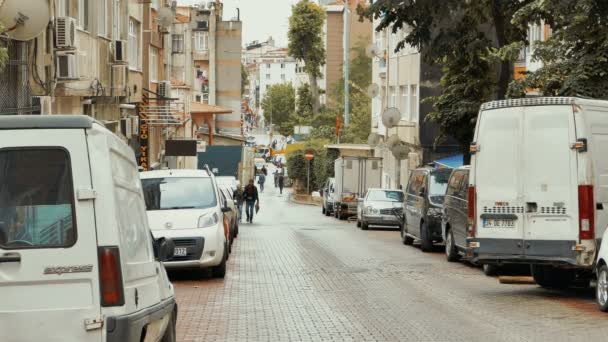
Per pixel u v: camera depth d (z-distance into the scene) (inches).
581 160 655.1
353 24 4350.4
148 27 1784.0
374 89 2391.7
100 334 286.2
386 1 1073.5
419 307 617.9
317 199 3102.9
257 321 555.2
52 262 285.9
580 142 653.9
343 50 4667.8
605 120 667.4
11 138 288.7
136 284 311.1
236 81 3969.0
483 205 680.4
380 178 2181.3
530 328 526.9
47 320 285.7
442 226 1026.1
